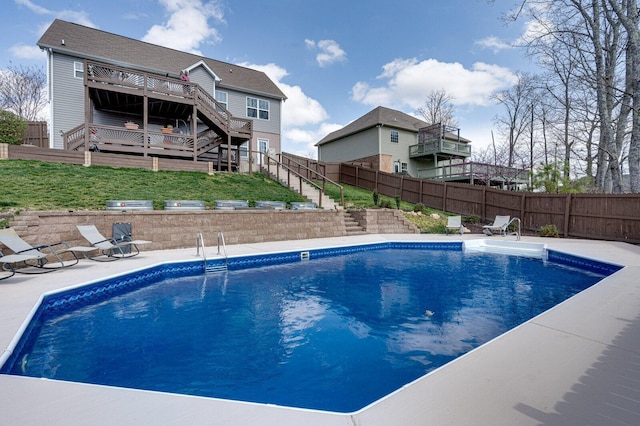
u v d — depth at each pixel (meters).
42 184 10.04
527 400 2.19
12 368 3.16
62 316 4.88
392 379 3.20
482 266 8.64
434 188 18.22
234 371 3.35
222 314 5.05
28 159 11.72
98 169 12.54
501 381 2.45
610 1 12.64
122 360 3.56
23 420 1.97
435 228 14.38
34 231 7.05
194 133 15.91
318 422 1.98
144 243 8.20
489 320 4.79
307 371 3.36
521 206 14.46
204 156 19.83
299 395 2.93
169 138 16.08
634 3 12.35
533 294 6.11
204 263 7.81
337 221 13.12
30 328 3.89
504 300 5.75
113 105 16.88
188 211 9.65
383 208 15.08
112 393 2.32
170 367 3.42
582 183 19.77
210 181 14.59
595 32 14.37
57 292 4.99
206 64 20.75
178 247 9.45
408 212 15.70
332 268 8.39
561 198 13.02
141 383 3.10
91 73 13.63
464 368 2.67
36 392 2.32
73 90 16.59
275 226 11.44
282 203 12.41
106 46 18.17
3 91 28.31
